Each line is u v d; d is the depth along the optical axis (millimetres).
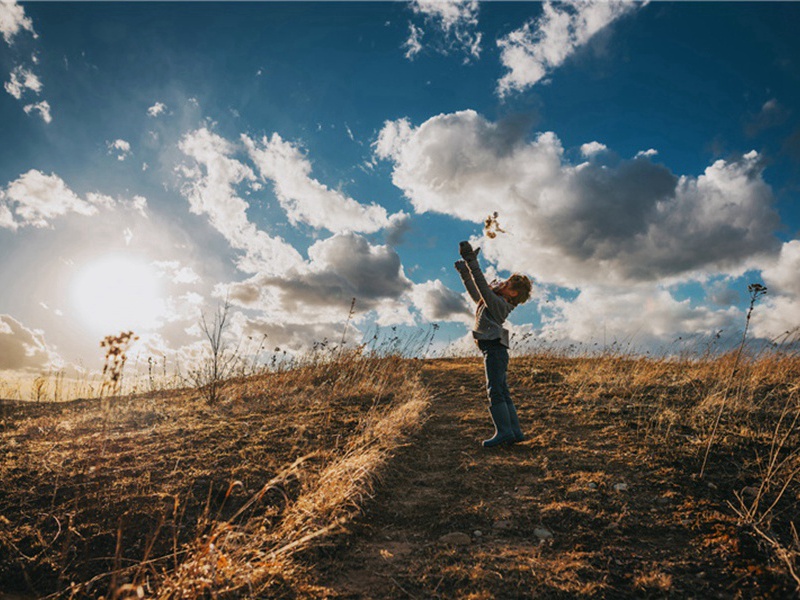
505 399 4602
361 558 2693
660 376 7246
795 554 2393
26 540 2928
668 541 2717
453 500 3428
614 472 3705
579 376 7574
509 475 3828
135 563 2707
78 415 6250
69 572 2674
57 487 3561
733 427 4465
